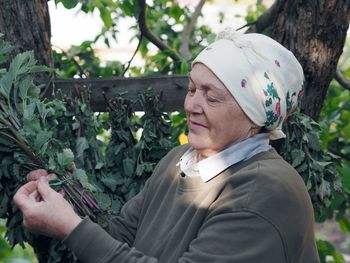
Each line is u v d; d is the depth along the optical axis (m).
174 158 2.14
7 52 2.45
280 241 1.80
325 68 2.67
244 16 4.44
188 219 1.91
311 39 2.64
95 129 2.51
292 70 1.99
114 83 2.59
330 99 3.85
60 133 2.44
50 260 2.37
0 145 2.20
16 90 2.22
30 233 2.36
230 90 1.89
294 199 1.85
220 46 1.94
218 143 1.94
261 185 1.83
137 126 2.58
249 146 1.95
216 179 1.93
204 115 1.94
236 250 1.79
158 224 2.00
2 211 2.33
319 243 3.48
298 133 2.51
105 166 2.49
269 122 1.96
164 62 3.67
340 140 3.85
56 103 2.40
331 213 3.56
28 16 2.57
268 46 1.97
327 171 2.56
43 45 2.60
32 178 2.14
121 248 1.88
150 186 2.16
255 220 1.80
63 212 1.93
